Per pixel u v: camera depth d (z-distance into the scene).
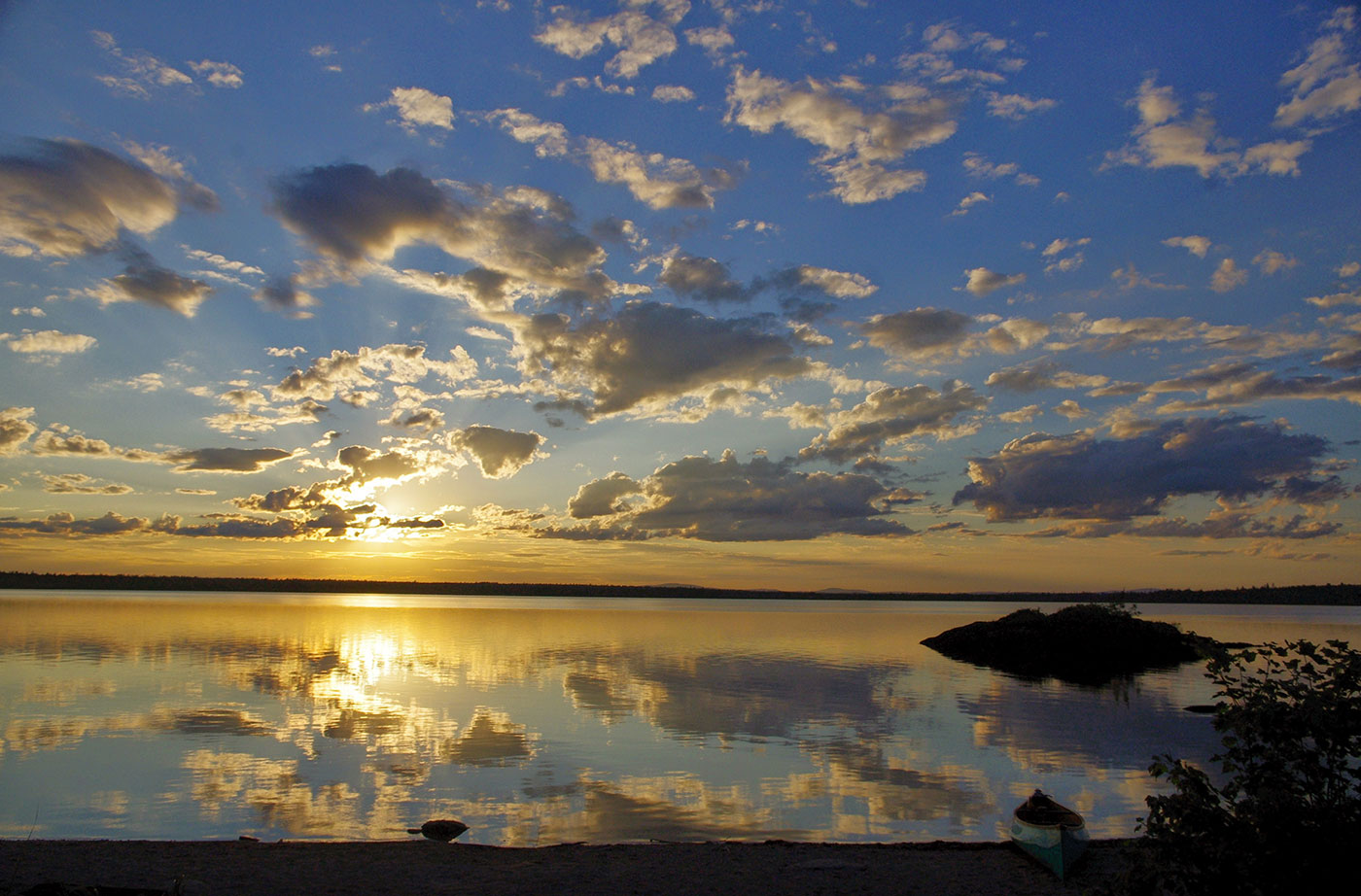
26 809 18.58
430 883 12.87
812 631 92.75
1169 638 54.94
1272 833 8.85
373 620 103.06
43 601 152.38
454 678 42.34
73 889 11.41
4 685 37.03
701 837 17.30
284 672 43.41
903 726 30.11
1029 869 14.04
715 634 84.56
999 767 23.70
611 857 14.48
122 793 19.86
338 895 12.23
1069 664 53.50
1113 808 19.72
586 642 69.06
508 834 17.33
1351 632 91.50
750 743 26.53
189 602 162.75
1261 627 104.25
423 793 20.28
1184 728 30.22
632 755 24.61
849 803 19.86
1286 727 9.03
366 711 31.62
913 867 14.06
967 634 62.78
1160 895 10.09
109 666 44.88
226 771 22.08
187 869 13.41
